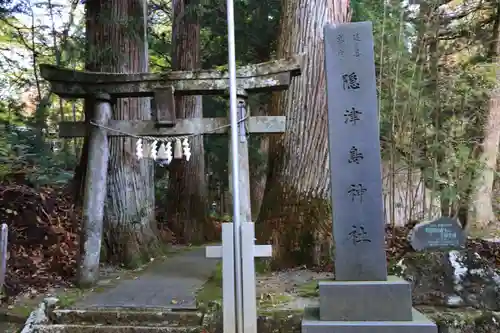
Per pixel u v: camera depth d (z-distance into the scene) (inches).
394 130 256.7
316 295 156.9
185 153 174.9
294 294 159.5
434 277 153.1
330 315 122.6
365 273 126.6
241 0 318.0
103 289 172.1
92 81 180.4
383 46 250.7
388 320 121.0
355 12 281.6
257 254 117.4
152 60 496.7
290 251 204.4
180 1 377.1
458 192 238.1
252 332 114.5
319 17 221.8
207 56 410.9
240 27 331.3
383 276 126.0
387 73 256.5
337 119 133.3
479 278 151.7
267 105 331.0
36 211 229.6
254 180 438.9
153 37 451.2
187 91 177.5
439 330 136.6
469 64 278.4
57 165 296.4
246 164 164.7
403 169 274.1
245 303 115.5
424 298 149.9
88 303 152.3
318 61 219.6
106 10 236.8
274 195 219.8
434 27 262.1
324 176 212.5
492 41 293.6
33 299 158.7
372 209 129.0
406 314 121.1
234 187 119.5
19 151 276.4
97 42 239.8
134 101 242.2
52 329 137.7
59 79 180.4
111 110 185.9
